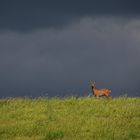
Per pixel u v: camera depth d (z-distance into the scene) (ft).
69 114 264.93
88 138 215.92
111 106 282.15
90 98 310.04
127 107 278.26
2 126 240.32
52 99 307.37
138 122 243.81
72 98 307.17
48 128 234.38
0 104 294.25
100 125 237.25
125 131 224.94
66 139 216.54
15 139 221.05
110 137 215.51
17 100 305.73
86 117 256.73
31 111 273.95
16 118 259.60
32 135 227.40
